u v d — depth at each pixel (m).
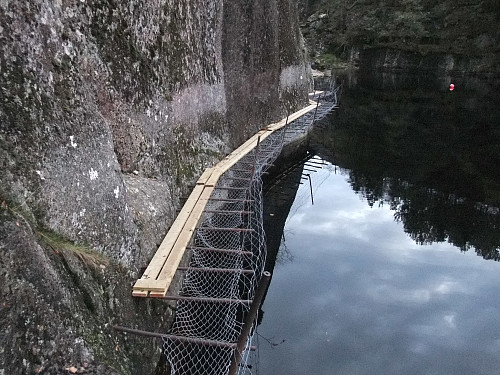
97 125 3.97
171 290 4.74
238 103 10.35
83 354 2.88
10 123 2.97
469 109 21.95
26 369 2.52
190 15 7.54
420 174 12.77
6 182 2.85
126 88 5.39
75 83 3.75
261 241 6.93
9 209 2.74
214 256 5.94
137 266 4.31
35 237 2.87
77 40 4.43
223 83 9.40
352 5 42.81
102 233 3.79
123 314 3.68
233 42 9.92
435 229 9.05
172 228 5.31
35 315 2.63
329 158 14.20
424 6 38.31
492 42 33.44
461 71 35.12
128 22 5.46
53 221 3.22
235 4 9.84
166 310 4.52
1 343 2.38
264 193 10.66
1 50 2.98
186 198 6.48
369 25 40.50
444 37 36.31
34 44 3.26
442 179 12.27
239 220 7.10
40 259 2.81
